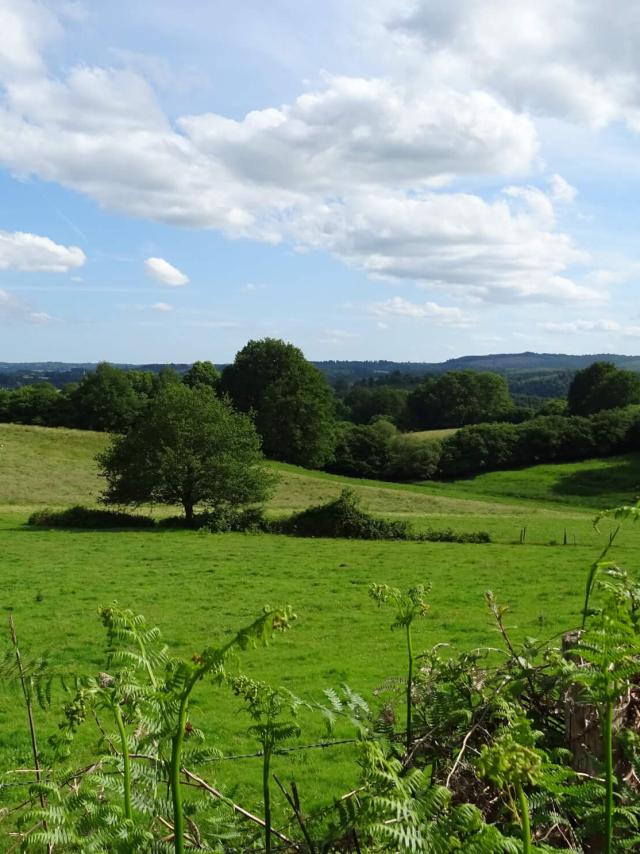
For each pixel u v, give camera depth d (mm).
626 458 103625
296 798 3088
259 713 3203
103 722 12562
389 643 20656
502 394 144250
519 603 26375
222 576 33469
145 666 2701
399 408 145000
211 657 2443
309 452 100188
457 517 66000
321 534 51844
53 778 3395
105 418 108250
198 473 54344
